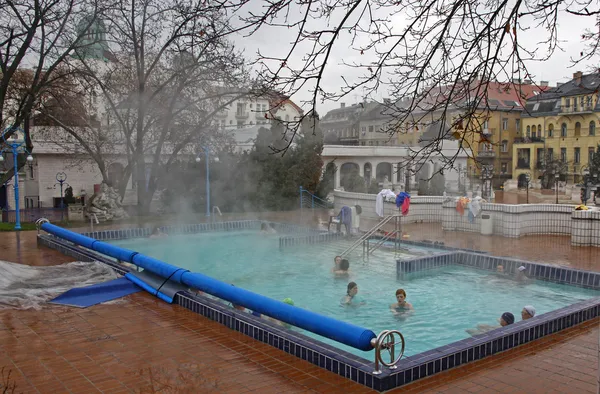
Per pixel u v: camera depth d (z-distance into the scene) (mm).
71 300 7559
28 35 18531
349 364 4652
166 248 14672
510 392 4359
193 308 7004
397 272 10586
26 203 28031
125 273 8969
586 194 33688
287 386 4480
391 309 8242
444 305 8508
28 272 9125
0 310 6992
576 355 5266
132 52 20875
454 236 15945
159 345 5574
